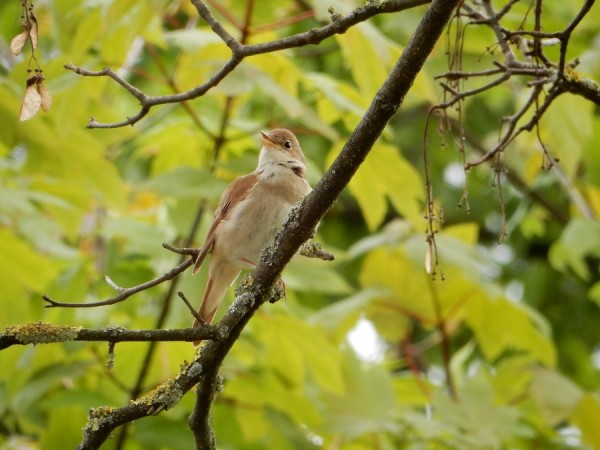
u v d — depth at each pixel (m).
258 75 9.30
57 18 10.84
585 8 6.64
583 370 16.72
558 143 8.63
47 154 11.28
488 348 12.46
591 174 15.02
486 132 17.88
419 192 10.55
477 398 10.44
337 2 8.41
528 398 11.72
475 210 18.05
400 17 13.58
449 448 10.83
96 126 6.90
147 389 10.44
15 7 14.88
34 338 5.90
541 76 7.21
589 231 13.08
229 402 11.01
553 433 11.91
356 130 6.34
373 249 12.30
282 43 7.00
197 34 10.27
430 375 14.59
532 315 11.94
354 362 11.04
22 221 10.93
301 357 11.01
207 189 9.84
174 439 10.12
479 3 8.02
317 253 7.27
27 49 13.33
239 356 11.38
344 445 11.39
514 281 17.70
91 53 12.09
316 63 16.50
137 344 10.44
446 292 12.20
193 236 10.41
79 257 11.18
